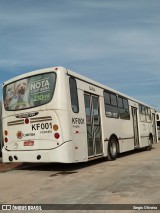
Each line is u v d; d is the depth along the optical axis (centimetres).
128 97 1911
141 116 2158
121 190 825
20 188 912
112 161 1504
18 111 1231
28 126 1202
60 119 1138
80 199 742
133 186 871
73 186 900
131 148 1859
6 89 1291
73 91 1212
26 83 1231
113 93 1648
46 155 1148
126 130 1792
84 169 1253
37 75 1207
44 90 1181
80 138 1218
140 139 2055
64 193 815
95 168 1268
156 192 792
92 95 1388
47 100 1166
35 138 1181
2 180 1067
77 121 1209
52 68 1178
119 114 1702
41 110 1174
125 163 1409
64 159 1124
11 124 1252
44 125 1166
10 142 1247
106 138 1480
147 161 1467
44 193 827
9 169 1370
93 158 1322
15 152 1222
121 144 1681
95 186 888
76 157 1172
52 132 1148
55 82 1162
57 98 1149
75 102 1215
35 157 1170
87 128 1291
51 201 736
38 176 1119
